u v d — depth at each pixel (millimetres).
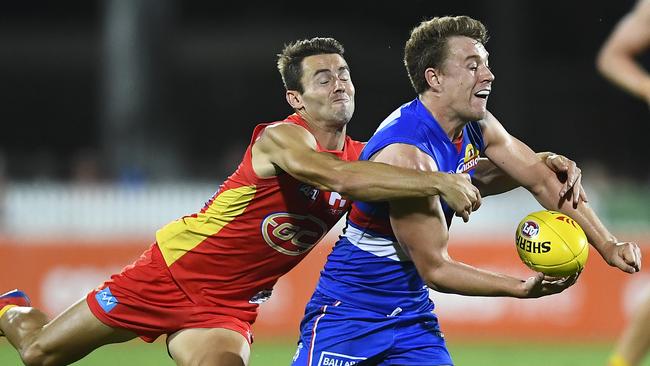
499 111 88188
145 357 38594
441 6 94000
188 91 106062
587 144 98125
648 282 44938
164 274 21000
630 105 99375
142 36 71375
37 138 110000
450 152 19047
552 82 105500
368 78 102625
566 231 17969
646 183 69188
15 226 50375
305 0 108375
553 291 18078
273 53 105875
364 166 17766
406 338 19312
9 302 23281
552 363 37500
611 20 99625
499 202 49438
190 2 110250
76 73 111375
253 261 20734
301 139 18953
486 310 44594
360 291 19375
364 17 106125
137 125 70875
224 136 104125
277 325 44594
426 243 17969
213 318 20969
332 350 19422
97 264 45062
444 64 18547
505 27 88625
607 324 44719
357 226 19297
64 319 21625
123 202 50875
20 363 36094
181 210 51031
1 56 109500
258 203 20094
